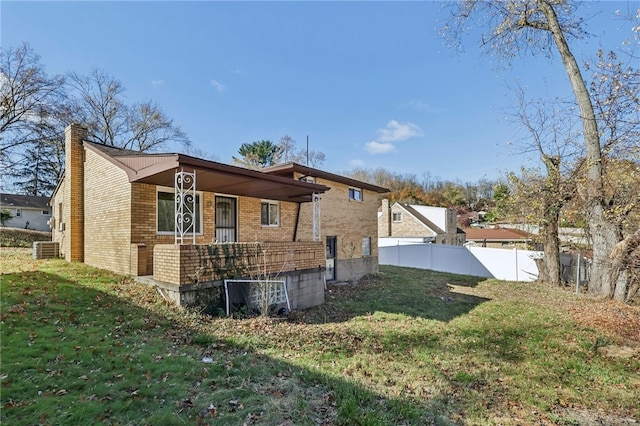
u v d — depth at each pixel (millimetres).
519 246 28609
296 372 4664
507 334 7992
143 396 3482
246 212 11680
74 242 11039
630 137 11062
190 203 10008
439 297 12664
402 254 23656
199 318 6531
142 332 5391
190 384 3881
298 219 13727
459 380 5172
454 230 33688
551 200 14992
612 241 11945
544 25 13625
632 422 4254
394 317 9078
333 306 10172
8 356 3957
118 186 9250
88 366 3996
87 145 10953
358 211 17109
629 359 6609
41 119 23422
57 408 3098
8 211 27922
